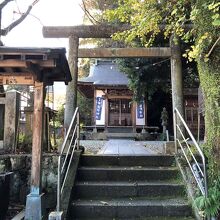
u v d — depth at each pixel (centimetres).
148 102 2166
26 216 489
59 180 469
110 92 2214
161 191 568
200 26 471
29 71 494
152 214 514
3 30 1012
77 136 702
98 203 525
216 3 401
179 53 803
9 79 522
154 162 665
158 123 2297
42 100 519
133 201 538
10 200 623
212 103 473
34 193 501
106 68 2345
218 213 432
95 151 805
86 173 614
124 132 2169
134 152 786
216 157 469
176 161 645
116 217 513
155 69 1190
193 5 492
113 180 611
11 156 641
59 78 586
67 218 488
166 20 616
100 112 2212
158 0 561
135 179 611
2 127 729
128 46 1030
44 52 456
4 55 467
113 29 795
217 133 467
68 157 638
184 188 565
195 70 1155
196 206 483
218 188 445
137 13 605
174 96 780
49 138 741
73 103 781
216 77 465
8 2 983
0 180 498
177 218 504
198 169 540
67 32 803
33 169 509
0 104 729
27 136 757
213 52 465
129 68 1205
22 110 780
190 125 2072
